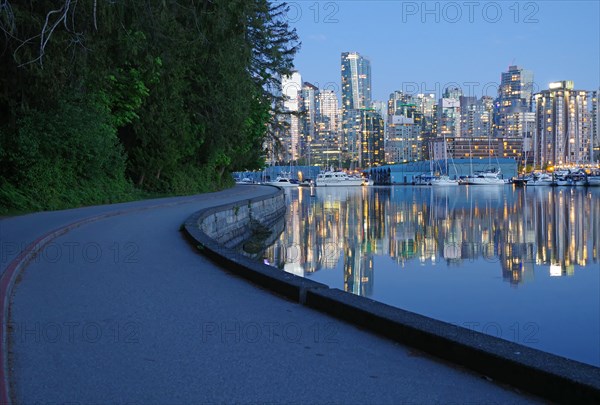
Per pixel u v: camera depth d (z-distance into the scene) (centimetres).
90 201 2906
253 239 3192
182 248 1338
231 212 2862
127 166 3859
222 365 540
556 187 13612
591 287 1838
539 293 1744
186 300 810
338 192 11706
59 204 2561
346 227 4181
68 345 592
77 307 754
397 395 473
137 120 3684
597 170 17562
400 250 2875
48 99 2258
